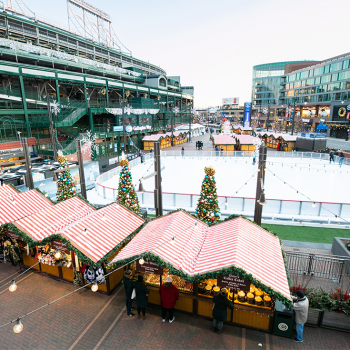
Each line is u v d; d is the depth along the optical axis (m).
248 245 7.41
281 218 14.90
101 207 11.23
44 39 42.72
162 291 6.99
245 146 41.34
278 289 5.97
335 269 10.10
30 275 9.56
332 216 14.63
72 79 37.34
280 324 6.65
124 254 7.73
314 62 101.44
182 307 7.61
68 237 7.90
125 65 68.38
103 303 8.08
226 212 15.62
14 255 9.67
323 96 77.94
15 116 31.02
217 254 7.12
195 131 77.62
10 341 6.57
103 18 64.25
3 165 26.59
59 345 6.45
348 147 46.56
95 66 49.50
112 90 48.53
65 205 10.83
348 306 6.78
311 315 7.02
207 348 6.36
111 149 39.22
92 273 8.03
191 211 15.91
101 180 22.17
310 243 12.34
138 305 7.20
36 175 19.12
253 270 6.32
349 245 10.25
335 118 70.50
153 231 8.93
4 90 29.45
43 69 33.16
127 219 10.07
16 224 9.12
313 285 9.20
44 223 9.53
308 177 24.73
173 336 6.75
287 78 103.31
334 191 20.05
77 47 50.00
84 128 40.94
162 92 66.12
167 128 65.12
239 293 7.18
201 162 33.78
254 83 125.12
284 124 92.94
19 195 11.75
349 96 66.06
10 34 38.12
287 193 19.61
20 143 28.59
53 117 33.25
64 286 8.90
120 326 7.10
